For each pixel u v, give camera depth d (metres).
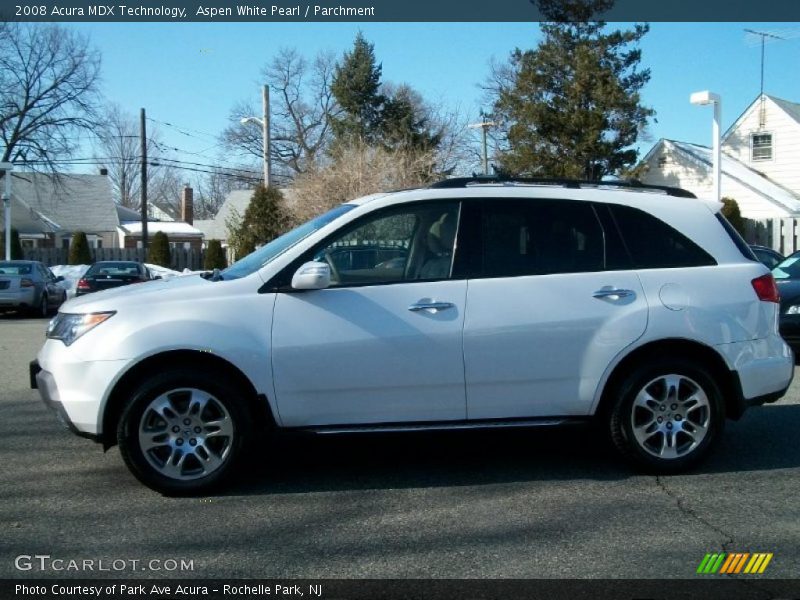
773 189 32.12
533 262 5.66
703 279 5.75
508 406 5.58
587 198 5.82
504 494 5.42
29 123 41.50
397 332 5.41
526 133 31.73
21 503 5.25
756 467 6.01
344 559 4.38
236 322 5.31
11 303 19.97
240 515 5.03
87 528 4.82
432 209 5.68
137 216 67.44
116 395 5.30
